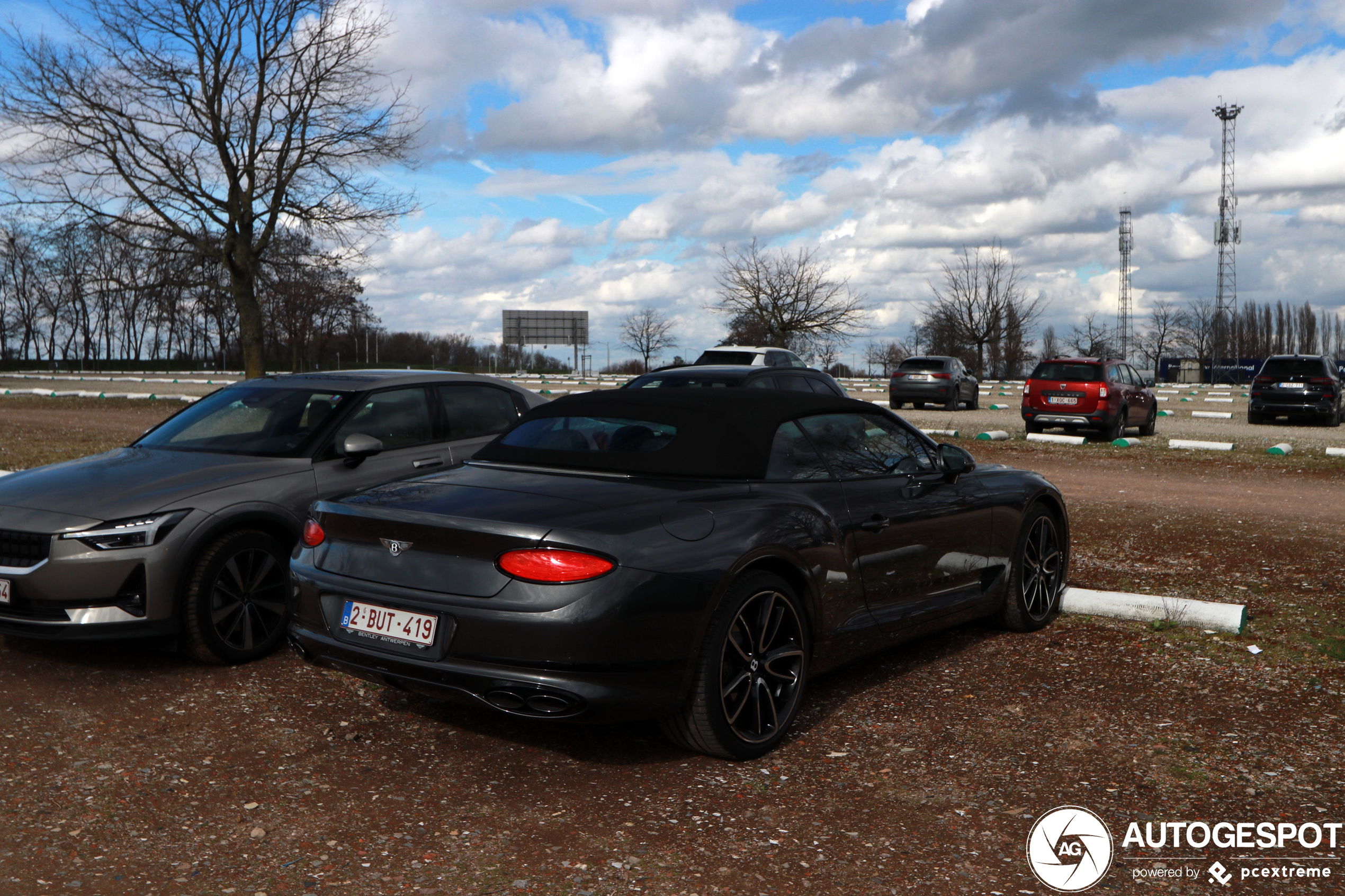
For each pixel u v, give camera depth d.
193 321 77.38
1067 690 4.42
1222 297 76.50
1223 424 22.61
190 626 4.63
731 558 3.54
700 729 3.51
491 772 3.53
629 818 3.16
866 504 4.28
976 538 4.95
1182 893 2.74
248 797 3.30
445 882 2.75
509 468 4.13
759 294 44.19
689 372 10.58
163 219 26.86
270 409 5.72
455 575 3.40
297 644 3.84
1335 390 21.42
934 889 2.74
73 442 15.01
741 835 3.05
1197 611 5.40
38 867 2.81
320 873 2.80
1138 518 9.17
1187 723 4.00
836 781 3.46
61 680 4.52
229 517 4.76
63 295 57.59
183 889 2.71
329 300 65.88
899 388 26.78
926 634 4.77
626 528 3.40
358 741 3.82
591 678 3.24
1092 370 17.48
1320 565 7.08
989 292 51.78
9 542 4.55
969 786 3.42
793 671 3.88
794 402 4.39
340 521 3.73
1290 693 4.36
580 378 50.66
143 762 3.59
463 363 84.50
